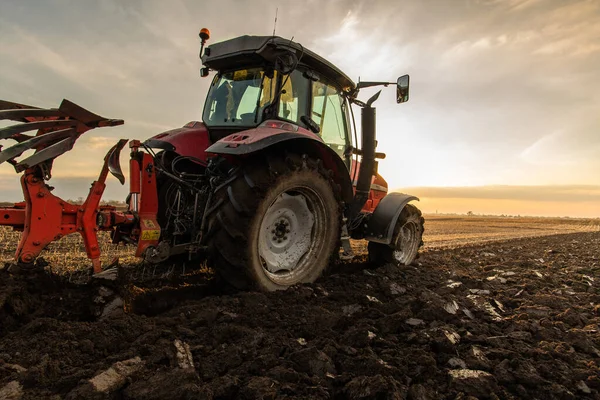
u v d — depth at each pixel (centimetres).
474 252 902
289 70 363
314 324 274
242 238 319
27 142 259
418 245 620
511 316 347
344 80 479
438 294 400
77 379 180
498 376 216
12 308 235
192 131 429
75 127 281
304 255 393
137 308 304
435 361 229
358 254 700
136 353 211
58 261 488
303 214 391
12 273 252
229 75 428
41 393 169
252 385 183
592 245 1280
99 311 264
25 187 265
